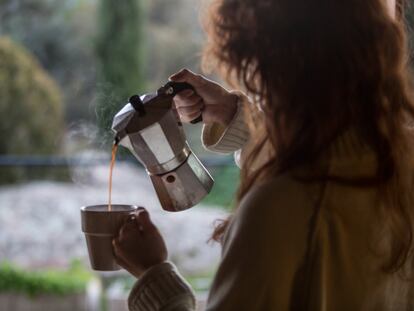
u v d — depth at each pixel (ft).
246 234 3.12
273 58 3.26
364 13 3.31
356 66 3.25
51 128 26.23
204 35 3.67
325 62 3.23
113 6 29.86
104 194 23.16
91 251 3.93
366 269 3.29
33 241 19.35
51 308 12.26
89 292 12.66
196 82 4.52
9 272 12.47
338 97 3.22
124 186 24.08
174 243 18.60
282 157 3.25
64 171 24.89
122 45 29.86
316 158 3.21
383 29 3.34
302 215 3.15
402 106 3.42
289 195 3.16
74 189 23.81
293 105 3.24
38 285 12.28
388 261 3.37
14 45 27.43
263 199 3.16
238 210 3.23
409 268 3.50
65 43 32.76
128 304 3.63
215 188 22.41
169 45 32.32
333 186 3.20
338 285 3.25
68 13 33.32
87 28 32.89
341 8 3.28
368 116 3.28
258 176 3.38
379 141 3.29
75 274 13.42
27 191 23.35
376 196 3.28
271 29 3.26
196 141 26.53
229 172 22.34
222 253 3.26
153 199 22.97
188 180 4.13
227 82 3.76
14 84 25.72
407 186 3.41
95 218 3.85
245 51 3.33
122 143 3.94
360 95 3.27
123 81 29.86
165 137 3.89
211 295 3.15
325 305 3.22
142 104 3.89
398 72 3.43
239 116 4.54
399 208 3.36
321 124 3.21
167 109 3.91
